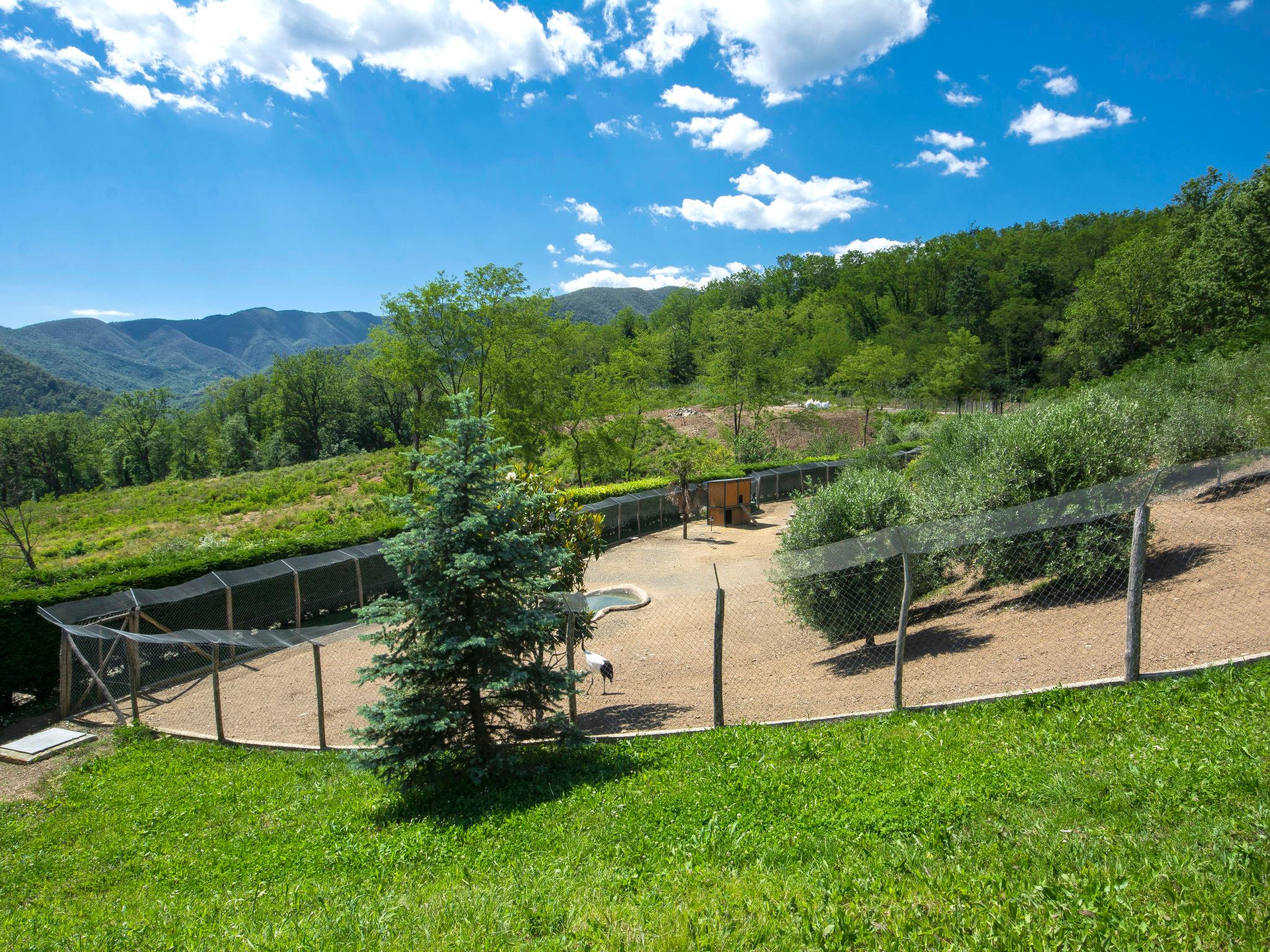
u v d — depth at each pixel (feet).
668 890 14.55
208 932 15.92
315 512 127.34
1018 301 226.79
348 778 28.53
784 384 157.38
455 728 24.13
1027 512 31.63
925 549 32.30
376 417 277.64
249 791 28.43
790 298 380.99
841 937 11.75
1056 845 13.61
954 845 14.51
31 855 24.38
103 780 31.86
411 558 23.38
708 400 190.49
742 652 38.93
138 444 278.05
